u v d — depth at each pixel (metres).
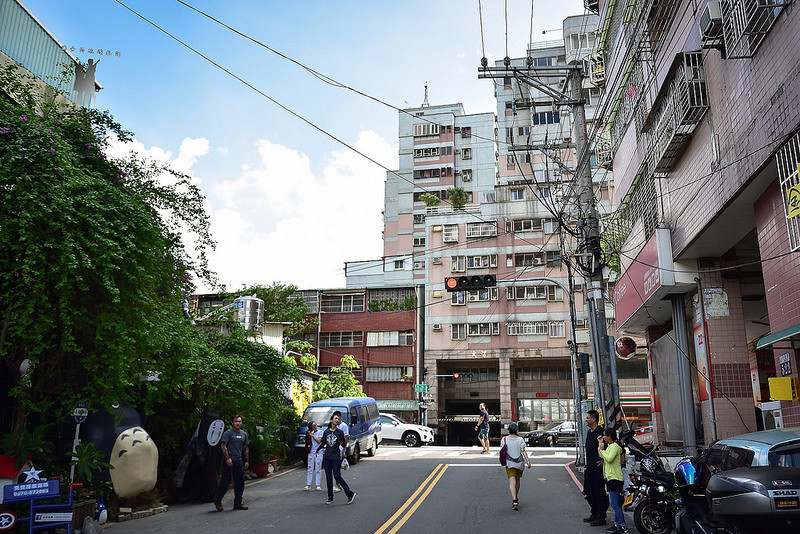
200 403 14.80
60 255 8.80
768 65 10.79
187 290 12.23
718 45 12.55
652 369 23.56
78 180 9.37
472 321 48.25
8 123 9.28
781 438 7.34
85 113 11.53
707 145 14.13
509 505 11.80
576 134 16.44
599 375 14.88
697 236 15.00
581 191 15.91
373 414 22.75
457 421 48.94
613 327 44.62
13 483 8.66
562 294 47.34
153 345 10.54
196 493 12.98
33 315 9.02
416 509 11.42
